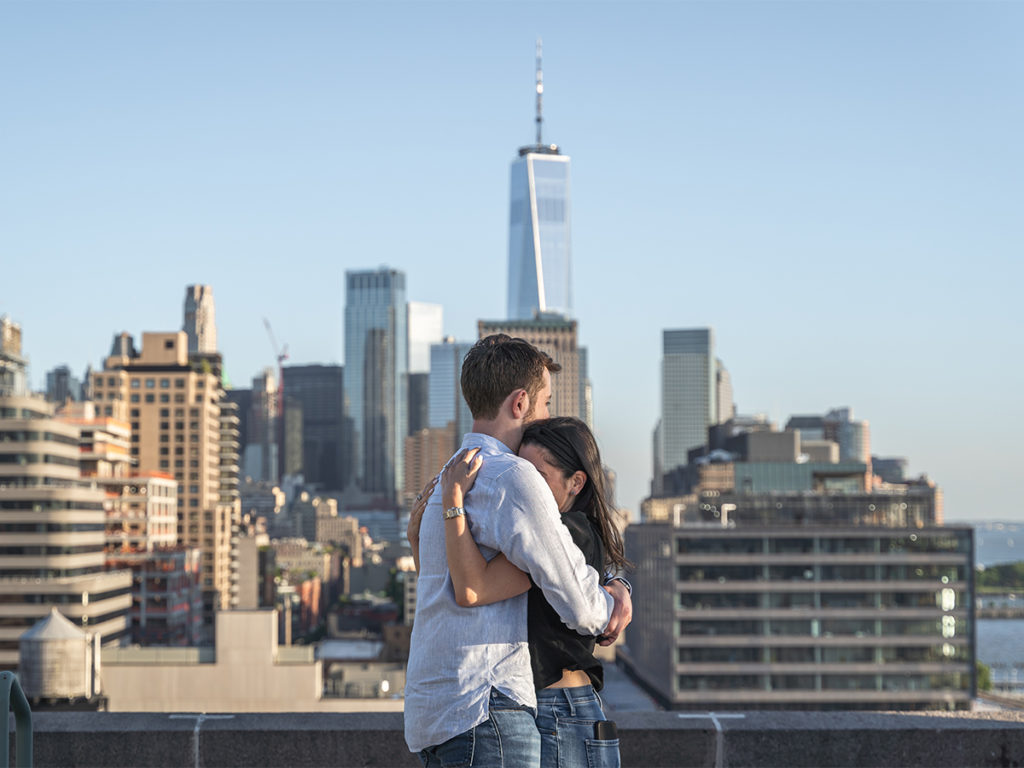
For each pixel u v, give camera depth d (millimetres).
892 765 6750
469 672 4266
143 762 6672
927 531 119938
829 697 118125
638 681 141000
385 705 97500
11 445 127188
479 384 4762
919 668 118312
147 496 170375
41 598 123438
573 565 4305
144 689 97562
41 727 6703
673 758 6703
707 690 118438
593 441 4828
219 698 97875
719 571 119875
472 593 4293
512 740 4227
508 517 4297
